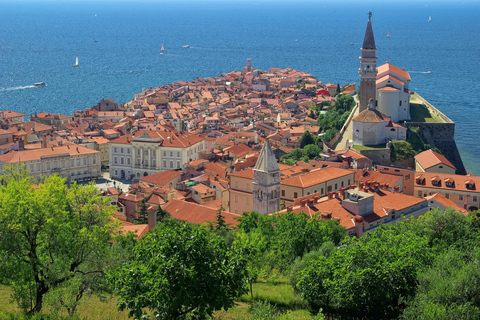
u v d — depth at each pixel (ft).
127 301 273.95
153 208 572.51
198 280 273.75
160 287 264.52
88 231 331.98
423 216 463.01
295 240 435.53
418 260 346.33
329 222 456.04
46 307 334.85
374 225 524.93
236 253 294.87
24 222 312.09
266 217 500.74
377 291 326.44
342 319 337.11
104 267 331.98
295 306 353.10
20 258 314.14
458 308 294.66
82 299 338.95
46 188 330.95
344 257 348.18
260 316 314.76
